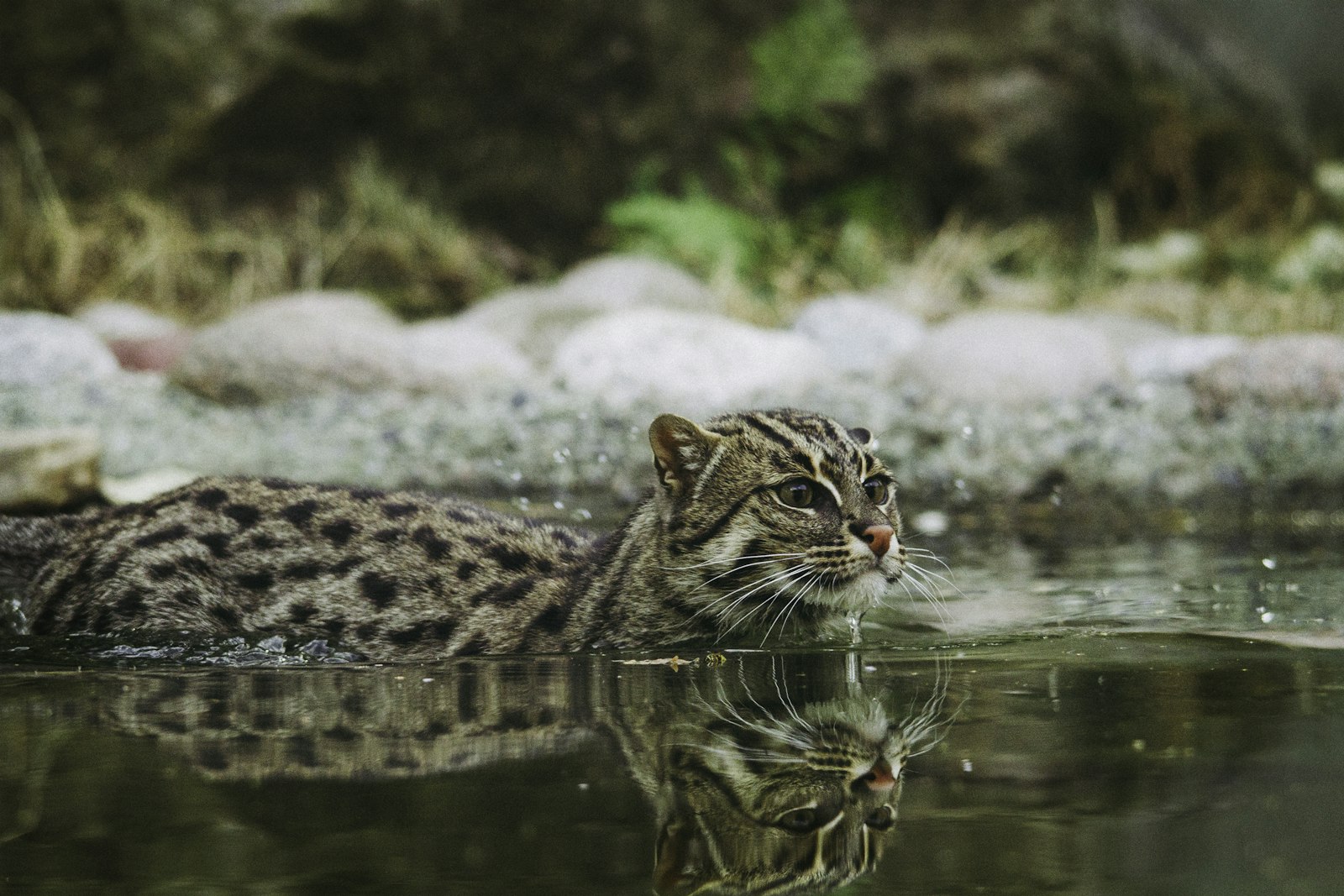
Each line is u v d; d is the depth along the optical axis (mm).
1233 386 14938
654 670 6207
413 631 7039
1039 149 27297
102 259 22609
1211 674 5770
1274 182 27828
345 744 4750
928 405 15656
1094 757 4445
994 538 10805
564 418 14953
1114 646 6562
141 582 7355
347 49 24328
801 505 7004
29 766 4465
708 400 15922
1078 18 27375
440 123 25281
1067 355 16219
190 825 3852
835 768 4398
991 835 3719
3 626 7516
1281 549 9953
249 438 14773
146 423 15383
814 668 6191
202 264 23281
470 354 17406
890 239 26016
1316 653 6230
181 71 23422
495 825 3830
